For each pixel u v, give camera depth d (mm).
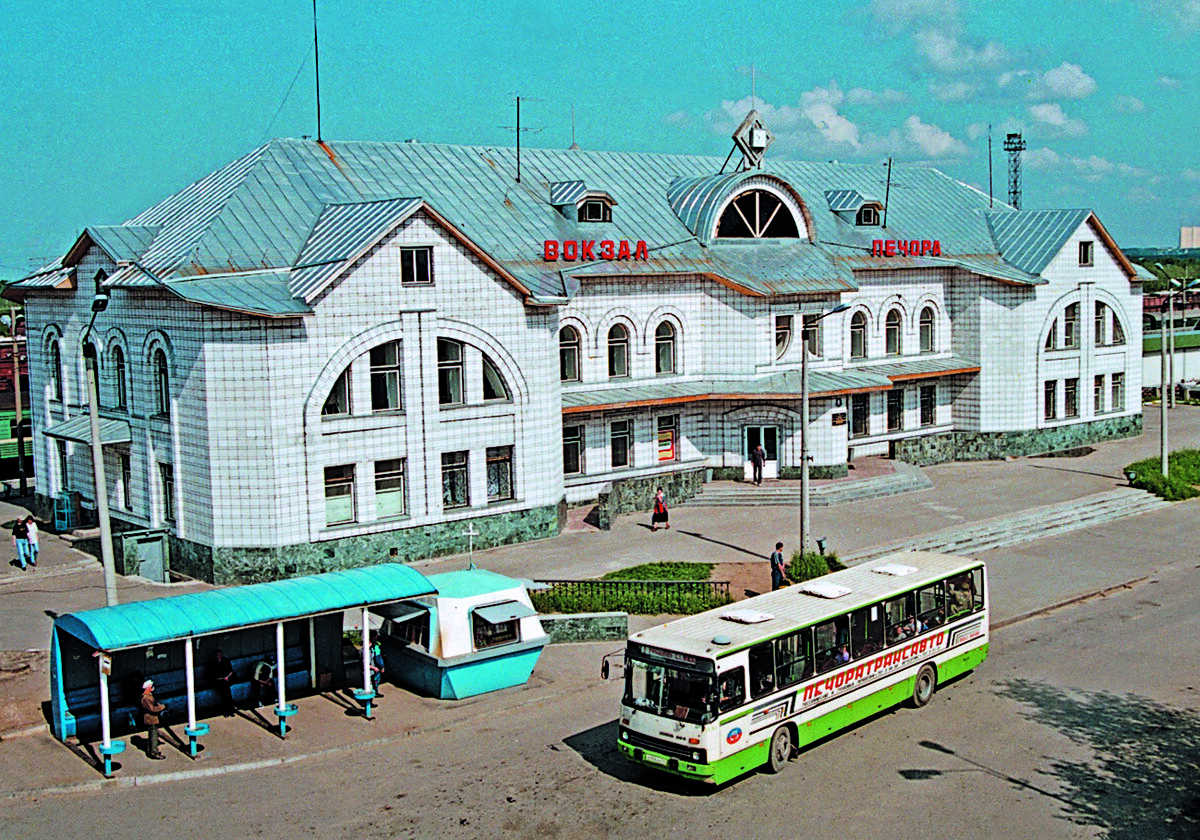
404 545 40125
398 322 39219
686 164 59125
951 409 61594
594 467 49031
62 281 44469
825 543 42812
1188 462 58000
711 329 51656
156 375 39812
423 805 23078
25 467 60344
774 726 24469
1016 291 59562
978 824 22203
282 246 41406
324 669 29609
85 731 26188
